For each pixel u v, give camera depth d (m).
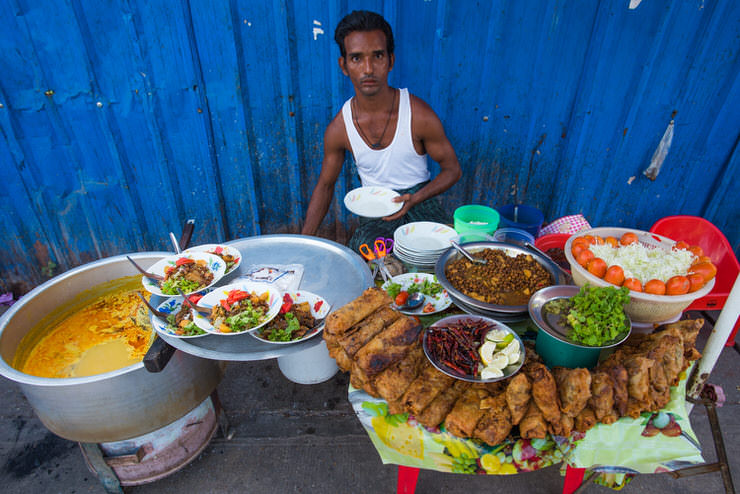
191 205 3.96
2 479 2.71
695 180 3.78
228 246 2.50
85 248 4.03
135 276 2.73
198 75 3.42
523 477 2.68
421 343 1.83
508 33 3.35
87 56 3.26
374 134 3.12
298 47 3.41
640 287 1.84
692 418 2.98
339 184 3.96
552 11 3.25
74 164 3.64
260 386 3.29
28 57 3.21
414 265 2.47
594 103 3.54
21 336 2.31
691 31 3.21
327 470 2.75
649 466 1.61
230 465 2.78
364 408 1.76
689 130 3.57
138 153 3.67
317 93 3.61
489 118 3.70
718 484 2.63
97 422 2.00
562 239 2.96
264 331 1.94
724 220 3.90
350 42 2.66
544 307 1.84
